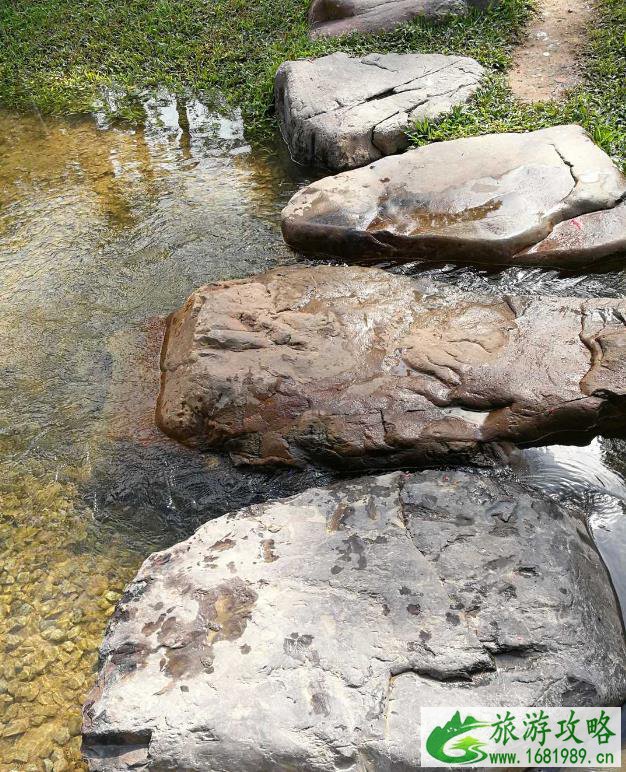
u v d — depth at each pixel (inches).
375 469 158.9
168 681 114.7
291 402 163.8
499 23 347.6
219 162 310.2
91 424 186.1
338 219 228.8
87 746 112.3
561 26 342.0
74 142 344.2
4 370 209.2
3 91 402.9
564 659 113.4
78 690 135.3
